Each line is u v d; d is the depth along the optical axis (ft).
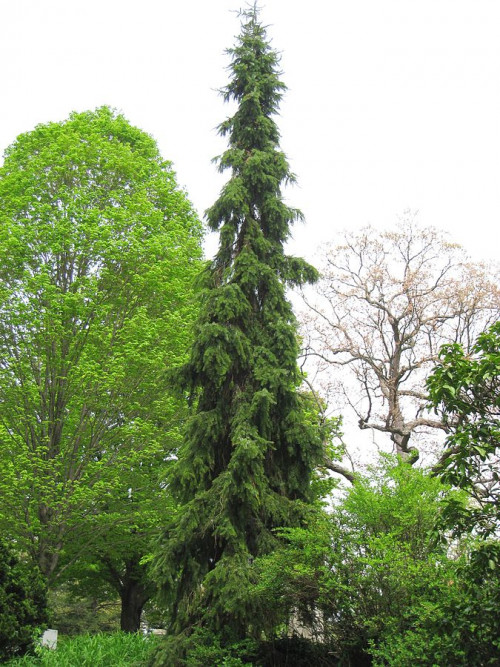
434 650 26.99
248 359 41.47
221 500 36.58
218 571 34.88
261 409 38.99
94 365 56.85
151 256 61.00
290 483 40.40
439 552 32.01
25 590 45.37
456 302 71.67
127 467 58.59
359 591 31.86
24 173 62.90
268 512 38.19
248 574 34.45
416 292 71.87
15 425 59.47
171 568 36.76
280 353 42.14
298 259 45.65
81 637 51.21
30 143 66.85
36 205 61.21
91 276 59.77
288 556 33.73
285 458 41.32
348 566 32.42
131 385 60.13
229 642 34.60
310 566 33.12
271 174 45.91
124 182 66.74
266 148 47.01
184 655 34.50
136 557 69.15
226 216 45.29
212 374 40.47
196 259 68.49
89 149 64.23
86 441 62.03
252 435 37.86
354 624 32.83
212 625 35.29
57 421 59.62
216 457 40.83
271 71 49.21
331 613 33.81
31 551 57.36
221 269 44.75
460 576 26.37
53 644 47.44
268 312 43.45
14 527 56.65
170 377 42.19
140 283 60.59
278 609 35.04
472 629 25.46
